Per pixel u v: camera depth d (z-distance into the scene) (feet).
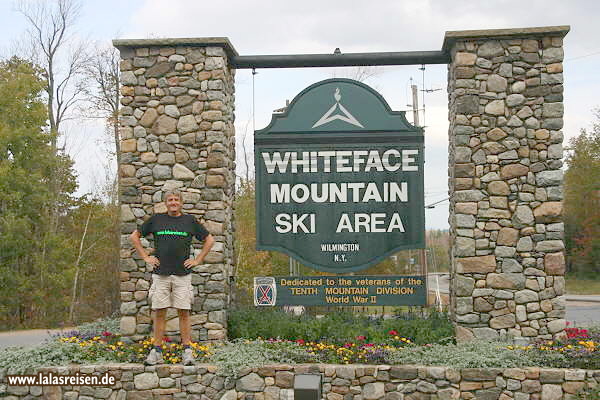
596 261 153.79
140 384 29.04
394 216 33.86
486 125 31.76
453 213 32.81
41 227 110.22
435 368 28.02
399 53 34.14
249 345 31.24
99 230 114.73
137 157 33.12
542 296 31.07
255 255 97.55
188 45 33.14
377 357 29.32
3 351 31.17
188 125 32.99
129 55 33.42
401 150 33.94
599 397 26.50
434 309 35.27
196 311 32.35
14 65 111.55
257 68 35.35
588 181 153.89
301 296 34.06
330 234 34.06
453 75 32.96
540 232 31.30
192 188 32.83
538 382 27.48
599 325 34.83
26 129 103.30
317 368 28.55
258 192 34.37
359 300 33.88
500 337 30.94
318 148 34.24
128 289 32.76
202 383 28.84
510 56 31.86
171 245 29.43
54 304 108.78
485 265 31.32
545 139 31.55
